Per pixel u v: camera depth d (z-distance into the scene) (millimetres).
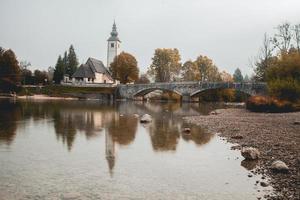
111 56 193125
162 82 137875
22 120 44656
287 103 64312
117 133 34938
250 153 22906
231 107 90812
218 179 18422
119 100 132500
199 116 56875
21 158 22359
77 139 30375
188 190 16594
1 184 16828
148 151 25703
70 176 18516
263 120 48406
